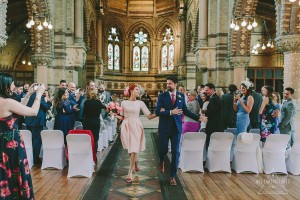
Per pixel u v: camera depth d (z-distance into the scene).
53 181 9.02
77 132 9.74
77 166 9.46
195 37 31.95
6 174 5.14
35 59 22.23
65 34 24.30
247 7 20.48
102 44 44.72
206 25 24.59
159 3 46.53
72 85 12.11
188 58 35.06
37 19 21.23
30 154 10.31
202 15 24.59
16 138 5.26
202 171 10.13
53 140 10.24
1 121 5.20
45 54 22.27
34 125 10.98
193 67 35.06
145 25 47.31
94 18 38.09
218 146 10.09
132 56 47.94
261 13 32.47
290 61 13.87
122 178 9.45
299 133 13.47
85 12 32.00
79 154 9.45
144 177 9.59
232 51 21.91
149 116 8.91
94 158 10.41
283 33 13.85
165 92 8.67
